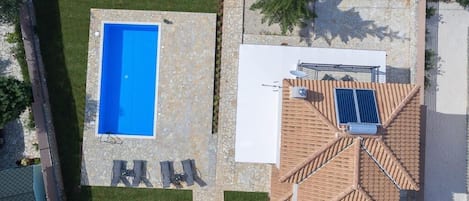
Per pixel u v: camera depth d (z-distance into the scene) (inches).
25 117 1155.3
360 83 947.3
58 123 1158.3
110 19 1163.9
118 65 1170.6
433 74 1167.0
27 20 1125.7
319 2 1164.5
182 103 1163.3
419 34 1124.5
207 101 1163.3
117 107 1170.6
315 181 911.0
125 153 1160.2
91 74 1162.0
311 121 906.7
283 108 930.1
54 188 1130.0
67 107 1159.6
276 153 1027.9
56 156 1156.5
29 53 1122.7
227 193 1155.9
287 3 1005.8
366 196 890.1
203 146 1162.0
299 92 890.1
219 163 1160.2
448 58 1166.3
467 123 1159.6
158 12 1163.9
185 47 1166.3
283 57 1050.7
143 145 1160.8
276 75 1046.4
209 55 1164.5
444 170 1162.0
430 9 1160.8
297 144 913.5
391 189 916.6
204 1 1163.9
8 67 1146.0
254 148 1035.9
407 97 933.2
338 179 895.1
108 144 1160.2
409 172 924.0
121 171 1141.7
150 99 1173.1
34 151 1152.8
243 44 1115.9
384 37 1162.0
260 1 1071.6
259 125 1040.2
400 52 1161.4
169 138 1162.0
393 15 1162.6
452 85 1164.5
